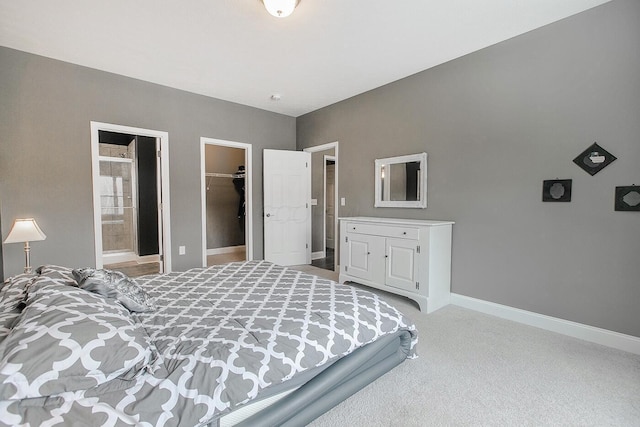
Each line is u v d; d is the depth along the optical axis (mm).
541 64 2545
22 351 931
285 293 1935
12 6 2250
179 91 3986
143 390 1031
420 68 3342
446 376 1853
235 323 1480
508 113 2750
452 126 3156
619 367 1955
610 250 2256
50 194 3135
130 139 5562
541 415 1520
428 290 2896
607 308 2273
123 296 1558
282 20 2434
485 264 2941
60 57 3090
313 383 1419
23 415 877
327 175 6520
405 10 2305
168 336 1352
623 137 2182
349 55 3037
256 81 3709
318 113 4797
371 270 3414
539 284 2607
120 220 5609
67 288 1339
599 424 1460
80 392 979
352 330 1562
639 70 2111
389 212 3809
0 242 2918
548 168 2535
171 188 3973
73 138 3244
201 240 4258
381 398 1651
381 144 3871
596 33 2271
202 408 1038
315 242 5699
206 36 2686
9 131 2922
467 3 2229
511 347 2225
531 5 2254
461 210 3104
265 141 4875
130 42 2791
